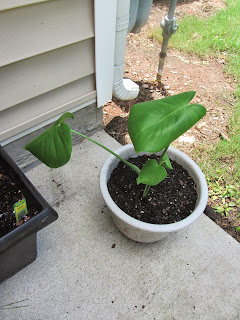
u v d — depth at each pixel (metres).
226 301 1.10
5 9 0.93
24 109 1.26
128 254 1.20
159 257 1.20
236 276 1.17
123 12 1.29
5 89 1.13
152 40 2.54
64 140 0.85
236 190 1.49
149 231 0.98
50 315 1.03
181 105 0.79
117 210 1.00
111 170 1.19
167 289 1.12
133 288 1.11
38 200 0.96
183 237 1.27
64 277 1.12
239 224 1.36
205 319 1.06
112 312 1.05
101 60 1.37
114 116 1.82
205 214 1.37
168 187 1.17
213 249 1.24
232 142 1.70
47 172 1.46
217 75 2.23
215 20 2.83
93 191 1.40
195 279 1.15
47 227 1.25
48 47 1.13
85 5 1.13
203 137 1.75
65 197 1.37
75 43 1.22
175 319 1.05
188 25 2.71
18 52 1.06
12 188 1.04
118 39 1.38
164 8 3.00
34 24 1.04
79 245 1.21
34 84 1.21
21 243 0.96
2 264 0.97
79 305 1.06
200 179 1.13
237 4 3.14
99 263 1.17
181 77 2.18
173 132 0.73
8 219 0.96
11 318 1.01
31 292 1.07
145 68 2.24
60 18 1.09
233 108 1.95
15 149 1.36
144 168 0.96
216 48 2.48
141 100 1.95
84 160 1.53
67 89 1.36
